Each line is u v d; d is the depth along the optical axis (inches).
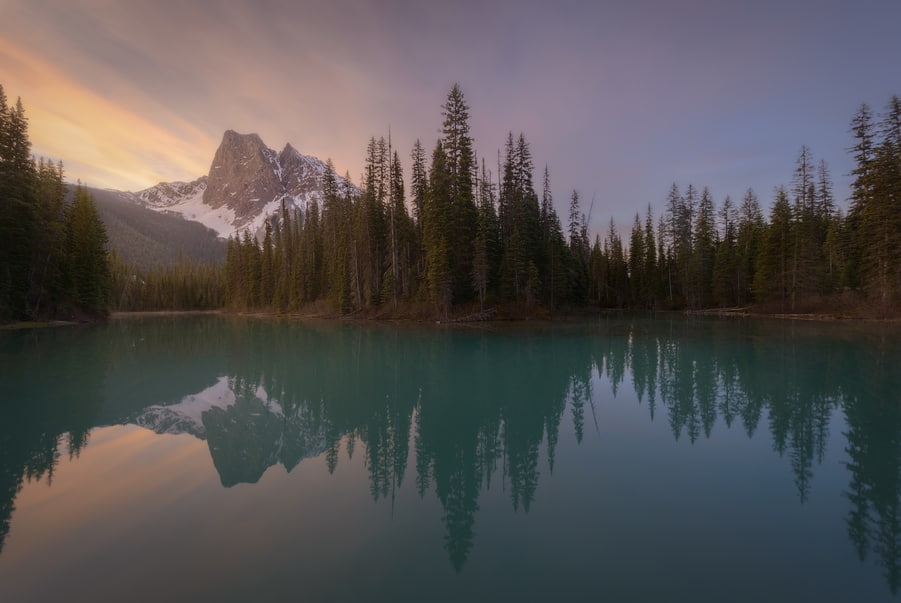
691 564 206.5
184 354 949.2
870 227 1514.5
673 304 2650.1
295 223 3329.2
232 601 179.9
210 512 258.7
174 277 4992.6
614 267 3120.1
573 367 748.0
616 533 235.9
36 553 215.2
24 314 1614.2
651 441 386.6
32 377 685.3
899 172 1430.9
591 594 184.9
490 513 260.1
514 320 1713.8
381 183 2105.1
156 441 395.5
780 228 1963.6
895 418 436.1
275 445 386.6
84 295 2079.2
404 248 2016.5
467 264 1787.6
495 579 195.3
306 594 184.5
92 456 354.6
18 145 1551.4
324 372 734.5
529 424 443.8
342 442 395.9
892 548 218.7
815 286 1807.3
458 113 1771.7
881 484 293.3
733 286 2343.8
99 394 578.2
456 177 1781.5
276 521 249.0
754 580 194.2
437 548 221.1
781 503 268.4
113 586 189.9
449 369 745.6
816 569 202.4
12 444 382.9
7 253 1509.6
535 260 1984.5
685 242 2674.7
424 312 1756.9
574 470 325.4
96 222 2277.3
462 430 427.2
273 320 2335.1
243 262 3816.4
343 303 2135.8
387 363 810.8
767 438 387.2
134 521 247.9
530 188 2009.1
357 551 217.9
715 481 301.7
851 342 955.3
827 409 469.7
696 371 686.5
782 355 805.2
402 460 351.3
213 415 484.7
